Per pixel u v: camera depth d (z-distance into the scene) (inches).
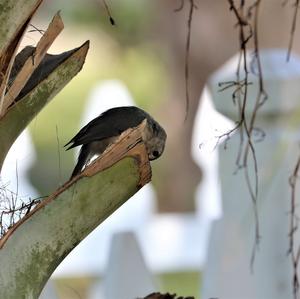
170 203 808.9
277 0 685.3
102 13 787.4
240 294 268.2
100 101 493.7
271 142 268.2
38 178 685.9
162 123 808.3
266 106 265.3
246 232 269.6
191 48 773.9
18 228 150.6
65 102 764.0
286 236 268.8
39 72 165.5
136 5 784.9
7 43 151.8
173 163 807.1
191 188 806.5
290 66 269.1
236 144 269.6
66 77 167.0
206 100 468.8
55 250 151.6
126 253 263.1
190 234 349.7
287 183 268.5
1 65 154.0
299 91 267.1
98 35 800.3
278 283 269.4
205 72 776.9
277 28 687.1
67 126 748.0
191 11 202.4
